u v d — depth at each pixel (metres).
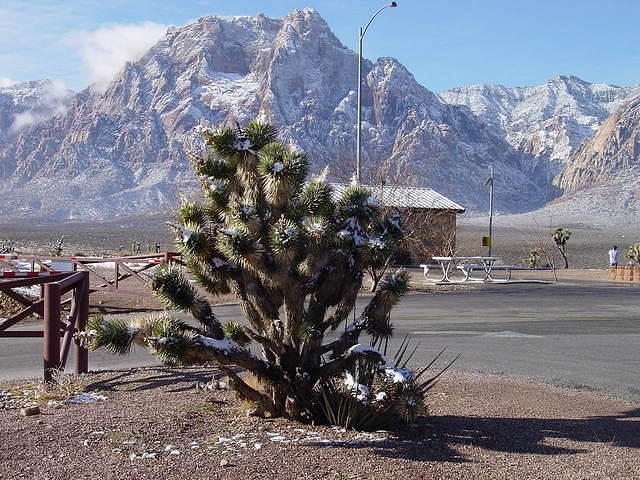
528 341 13.78
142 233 161.12
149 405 7.20
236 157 6.44
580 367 10.98
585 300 23.73
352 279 6.54
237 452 5.57
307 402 6.57
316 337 6.40
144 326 5.84
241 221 6.10
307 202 6.43
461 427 6.76
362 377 6.51
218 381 8.30
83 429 6.10
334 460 5.46
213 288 6.78
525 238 142.88
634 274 37.06
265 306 6.46
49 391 7.88
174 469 5.12
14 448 5.52
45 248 68.50
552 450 6.04
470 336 14.35
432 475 5.24
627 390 9.20
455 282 30.88
